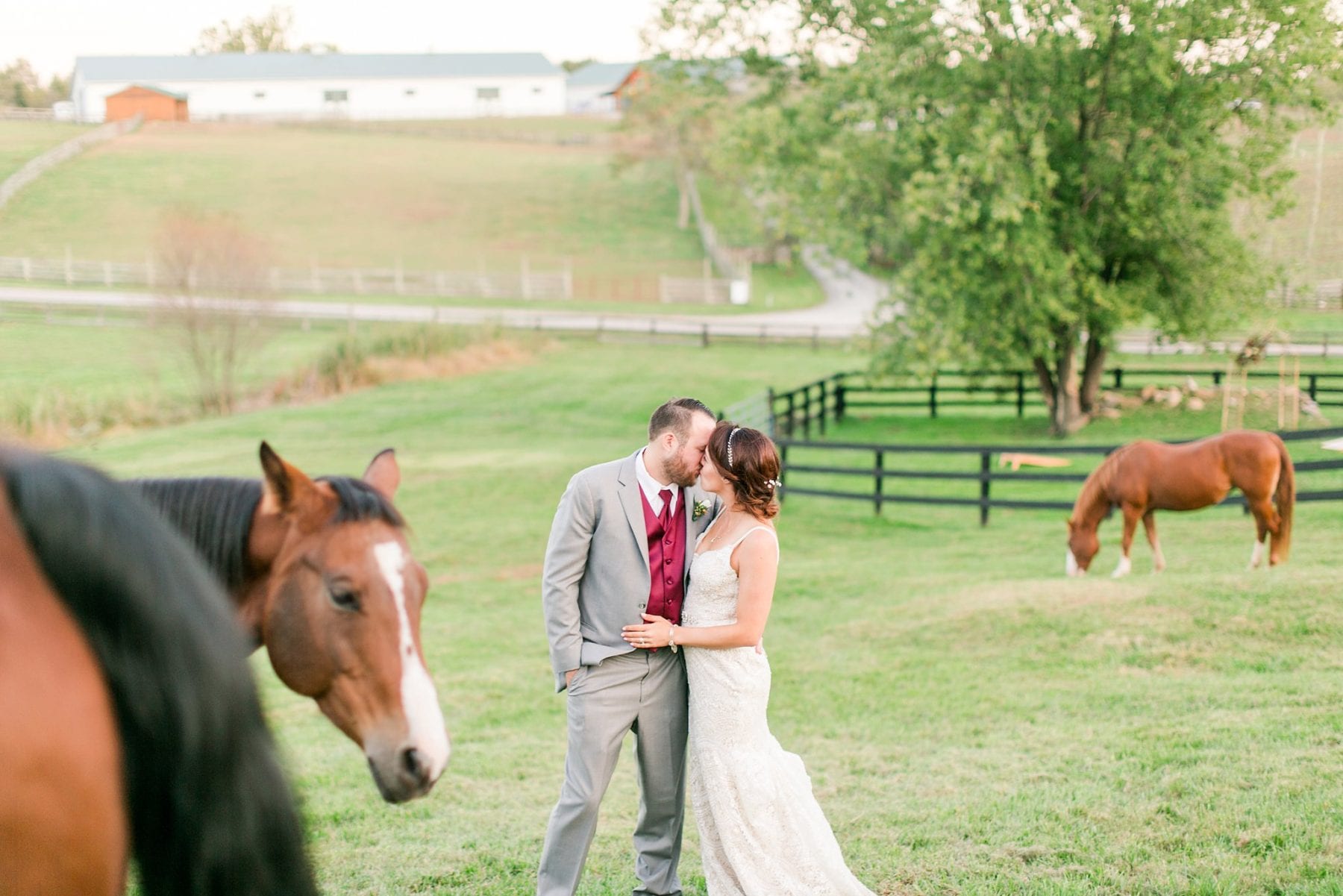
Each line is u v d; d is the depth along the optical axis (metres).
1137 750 5.45
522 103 97.81
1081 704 6.55
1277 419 22.97
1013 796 5.00
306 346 36.56
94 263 49.31
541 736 7.07
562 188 72.81
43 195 63.12
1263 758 5.06
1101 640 7.87
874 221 23.81
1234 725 5.65
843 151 22.72
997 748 5.89
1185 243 22.06
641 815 4.05
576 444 24.19
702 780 3.62
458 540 15.82
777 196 25.69
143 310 30.48
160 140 78.56
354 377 31.62
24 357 33.53
